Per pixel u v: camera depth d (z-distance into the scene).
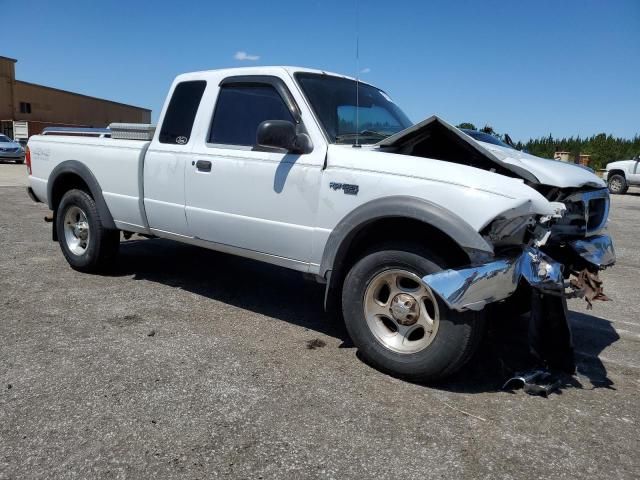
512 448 2.82
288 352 3.94
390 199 3.43
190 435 2.80
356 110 4.41
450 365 3.33
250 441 2.77
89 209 5.54
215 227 4.54
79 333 4.10
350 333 3.73
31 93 50.03
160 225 5.02
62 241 5.92
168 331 4.23
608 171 21.48
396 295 3.55
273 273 6.21
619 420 3.17
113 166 5.28
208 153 4.50
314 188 3.85
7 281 5.40
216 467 2.56
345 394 3.32
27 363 3.55
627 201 18.02
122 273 5.89
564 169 4.04
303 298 5.32
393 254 3.47
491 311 3.73
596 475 2.62
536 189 3.80
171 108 4.93
